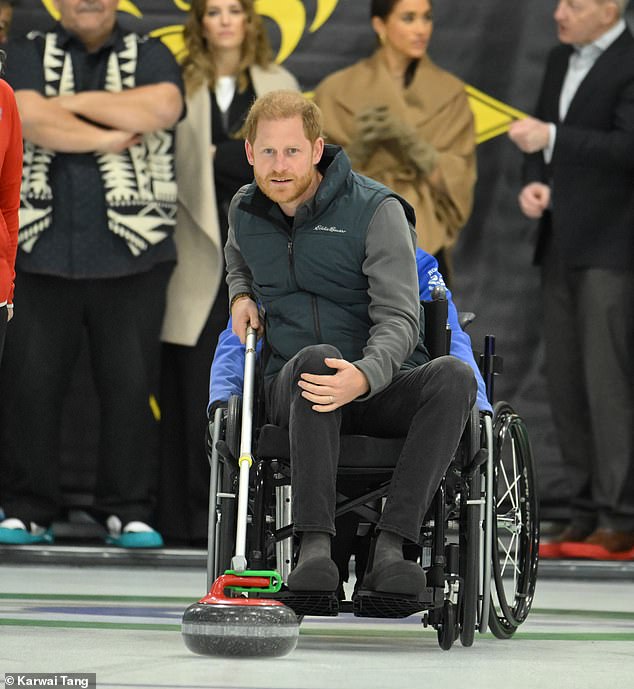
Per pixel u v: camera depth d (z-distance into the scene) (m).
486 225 25.03
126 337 23.75
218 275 24.25
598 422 24.30
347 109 24.81
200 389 24.30
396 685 8.73
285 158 10.94
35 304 23.53
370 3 24.91
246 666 9.49
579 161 24.22
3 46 23.55
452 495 11.61
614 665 10.43
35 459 23.69
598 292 24.28
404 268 11.12
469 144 24.98
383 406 11.00
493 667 10.13
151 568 22.70
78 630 12.22
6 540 23.30
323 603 10.36
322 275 11.26
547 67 24.81
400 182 24.73
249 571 9.96
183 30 24.66
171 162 23.88
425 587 10.41
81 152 23.42
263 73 24.52
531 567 13.18
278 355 11.47
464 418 10.63
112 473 23.86
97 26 23.41
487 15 24.95
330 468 10.38
